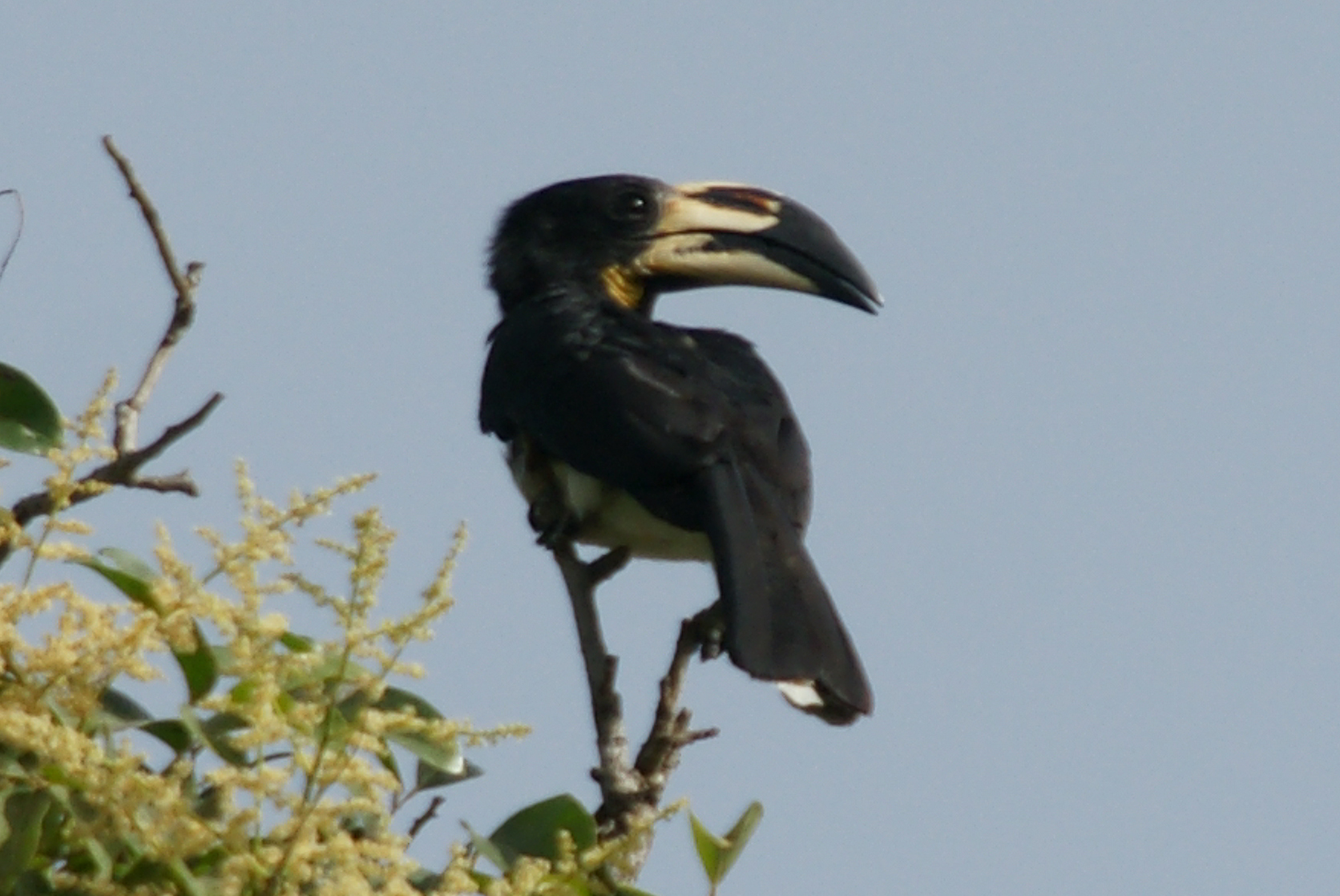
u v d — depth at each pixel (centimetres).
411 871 587
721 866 650
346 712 625
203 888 576
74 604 599
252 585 596
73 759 557
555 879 612
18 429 681
